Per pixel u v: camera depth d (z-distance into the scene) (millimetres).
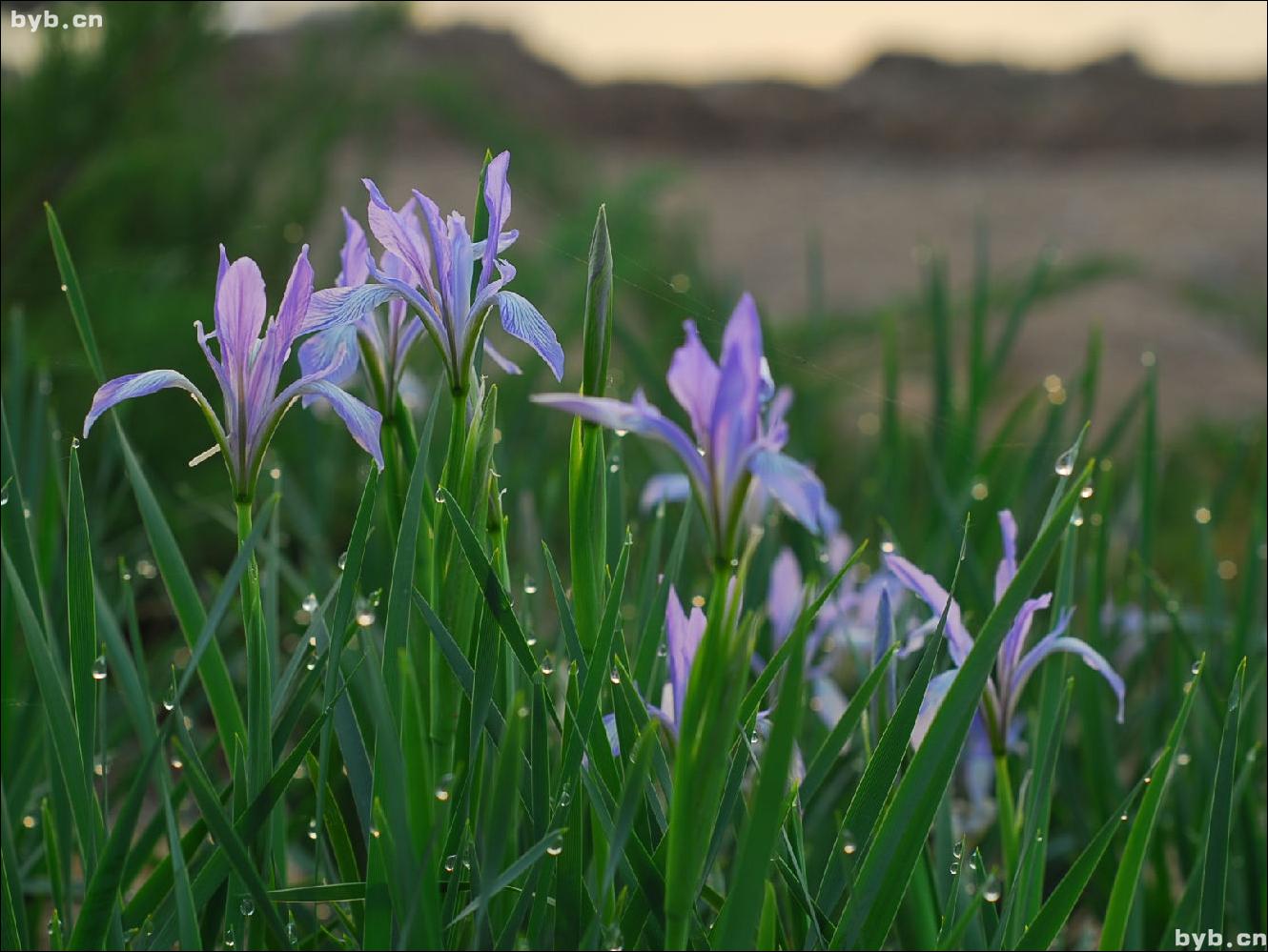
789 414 1506
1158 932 1048
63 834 890
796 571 1048
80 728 867
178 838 824
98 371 894
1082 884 843
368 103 2477
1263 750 1198
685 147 10680
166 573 865
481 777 834
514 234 854
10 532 929
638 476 1630
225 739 866
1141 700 1257
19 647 1098
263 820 832
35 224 1882
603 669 828
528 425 1488
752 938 787
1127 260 2727
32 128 1844
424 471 833
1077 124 10844
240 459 832
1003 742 906
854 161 10453
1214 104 10883
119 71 1902
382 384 883
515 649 828
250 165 2199
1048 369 4195
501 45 10758
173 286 2006
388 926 827
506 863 855
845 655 1198
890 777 843
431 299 845
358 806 858
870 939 828
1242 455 1372
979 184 9109
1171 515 2398
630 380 1733
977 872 925
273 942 898
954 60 11422
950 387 1451
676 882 796
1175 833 1072
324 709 834
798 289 5652
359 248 879
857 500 1569
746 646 784
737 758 853
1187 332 4699
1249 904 1016
